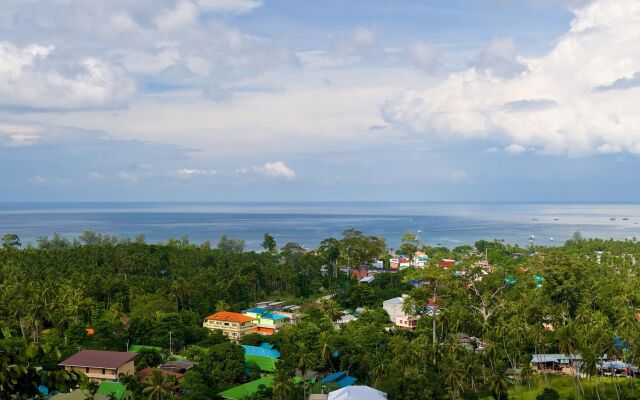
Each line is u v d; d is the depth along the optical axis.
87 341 131.12
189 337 143.75
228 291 184.50
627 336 122.50
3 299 141.00
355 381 117.94
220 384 109.88
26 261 195.88
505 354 123.50
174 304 167.50
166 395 95.25
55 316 138.38
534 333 127.69
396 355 112.50
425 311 165.25
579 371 117.81
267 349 135.50
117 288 172.75
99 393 99.12
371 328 142.25
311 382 110.75
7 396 26.97
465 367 110.50
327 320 152.25
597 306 165.38
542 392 114.69
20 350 28.64
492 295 169.88
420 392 97.12
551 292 169.62
